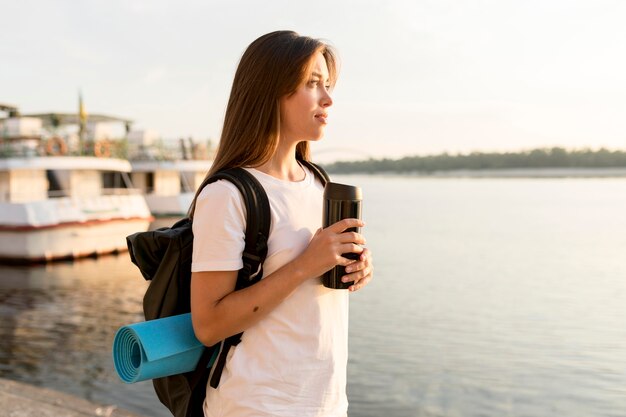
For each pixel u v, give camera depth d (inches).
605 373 434.0
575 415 354.6
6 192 832.3
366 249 61.3
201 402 64.0
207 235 57.2
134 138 1268.5
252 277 58.8
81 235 810.8
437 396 367.9
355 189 59.7
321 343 61.0
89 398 321.4
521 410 358.0
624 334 554.3
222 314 56.8
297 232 60.6
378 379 394.9
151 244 63.3
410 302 681.0
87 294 607.2
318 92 62.6
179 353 60.1
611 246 1344.7
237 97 62.1
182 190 1341.0
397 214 2386.8
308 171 70.1
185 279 63.2
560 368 443.8
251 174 59.9
